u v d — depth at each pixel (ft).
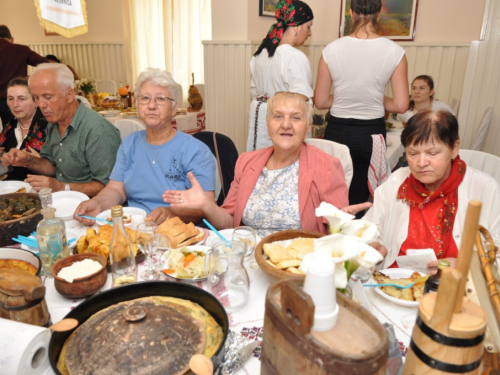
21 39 24.49
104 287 3.41
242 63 12.60
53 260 3.62
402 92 7.43
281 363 2.05
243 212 5.33
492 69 10.14
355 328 2.02
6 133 9.06
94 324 2.56
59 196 5.61
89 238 3.94
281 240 3.88
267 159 5.41
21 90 8.07
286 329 1.98
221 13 12.55
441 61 13.76
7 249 3.63
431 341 1.84
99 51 21.97
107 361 2.27
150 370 2.22
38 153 7.74
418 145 4.11
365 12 7.09
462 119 10.82
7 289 2.50
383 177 7.94
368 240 2.58
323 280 1.92
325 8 14.99
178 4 17.90
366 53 7.20
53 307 3.14
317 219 5.18
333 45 7.59
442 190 4.34
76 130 6.79
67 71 6.68
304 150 5.28
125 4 19.35
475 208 1.74
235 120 13.41
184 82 18.85
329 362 1.80
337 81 7.73
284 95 5.01
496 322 2.46
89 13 21.50
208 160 6.23
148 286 2.97
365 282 3.46
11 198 4.92
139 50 19.90
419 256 4.08
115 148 7.02
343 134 7.96
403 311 3.14
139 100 5.83
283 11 8.52
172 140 6.12
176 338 2.46
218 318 2.72
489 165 6.17
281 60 8.48
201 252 3.92
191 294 2.91
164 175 6.12
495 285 2.59
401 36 14.17
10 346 2.24
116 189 6.31
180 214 5.65
